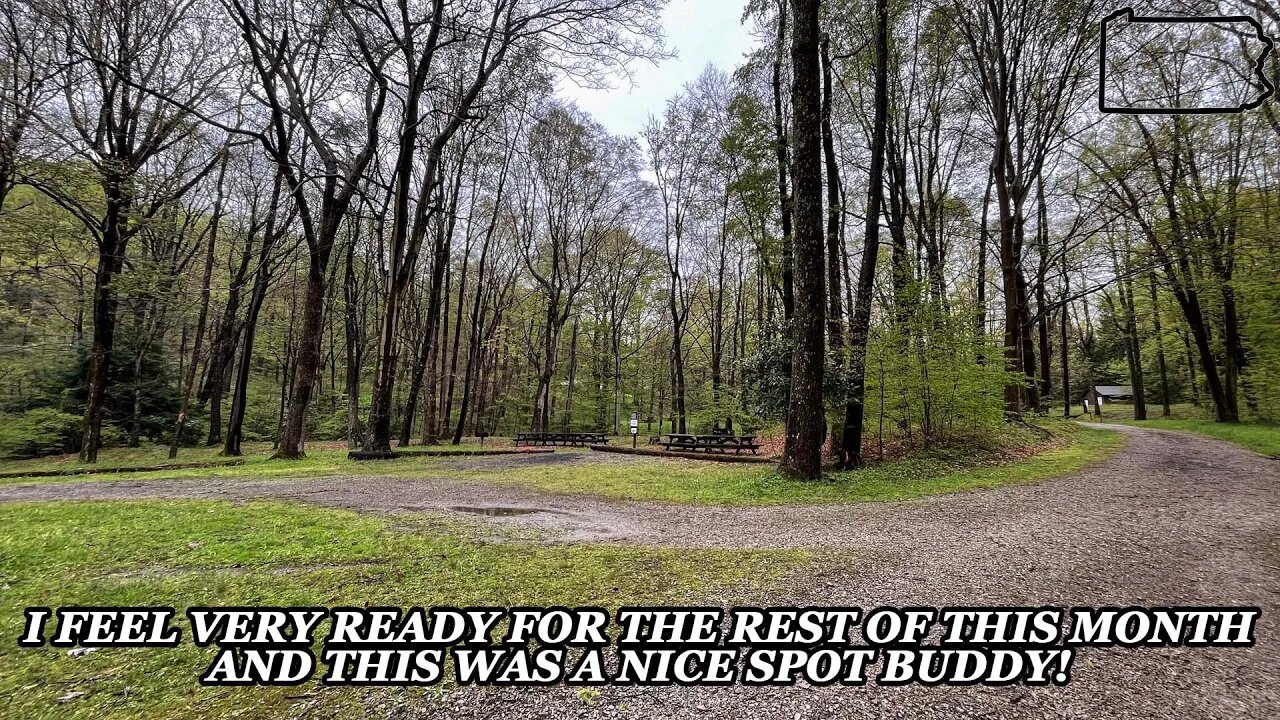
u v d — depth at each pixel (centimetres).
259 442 2764
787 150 1435
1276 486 966
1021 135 1869
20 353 2152
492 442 2531
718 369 2869
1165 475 1099
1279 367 1897
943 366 1314
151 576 473
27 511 730
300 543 584
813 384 1041
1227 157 1820
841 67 1606
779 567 509
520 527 684
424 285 3075
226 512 739
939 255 2094
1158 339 2903
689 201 2727
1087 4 1578
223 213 2241
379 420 1609
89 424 1571
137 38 1566
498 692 297
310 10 1459
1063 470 1168
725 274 3159
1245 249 1798
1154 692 300
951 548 581
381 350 1628
